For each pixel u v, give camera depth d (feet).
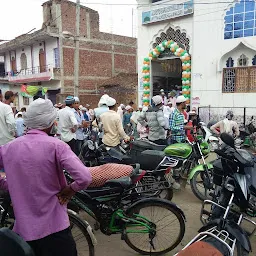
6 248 4.95
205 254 6.81
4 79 90.94
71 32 76.48
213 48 40.09
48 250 6.51
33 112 6.54
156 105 18.78
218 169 9.37
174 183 15.21
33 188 6.25
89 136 22.52
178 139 18.52
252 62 37.32
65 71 76.23
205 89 41.47
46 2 75.77
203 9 40.34
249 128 26.66
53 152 6.36
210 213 9.98
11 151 6.41
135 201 10.64
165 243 10.64
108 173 10.36
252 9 36.06
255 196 9.05
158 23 46.83
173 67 52.37
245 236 8.07
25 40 79.10
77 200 9.75
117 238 12.00
